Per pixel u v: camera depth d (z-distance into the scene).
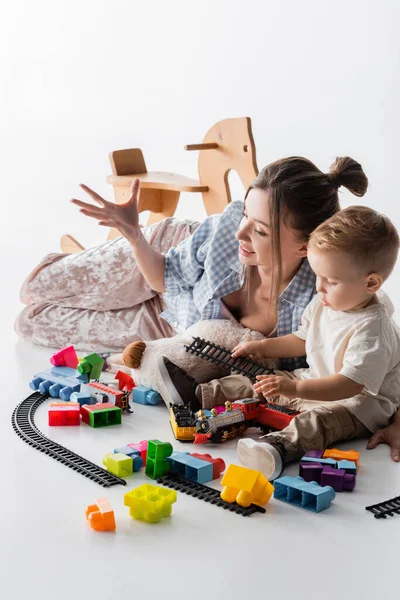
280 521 1.08
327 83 3.30
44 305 1.93
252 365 1.49
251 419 1.38
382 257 1.29
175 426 1.35
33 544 1.00
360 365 1.28
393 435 1.34
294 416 1.33
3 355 1.83
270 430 1.37
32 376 1.67
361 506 1.12
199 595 0.90
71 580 0.92
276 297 1.52
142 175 2.31
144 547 1.00
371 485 1.19
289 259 1.50
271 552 0.99
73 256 1.93
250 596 0.90
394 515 1.10
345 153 3.17
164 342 1.57
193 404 1.44
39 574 0.94
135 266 1.86
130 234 1.66
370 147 3.21
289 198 1.43
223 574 0.94
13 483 1.17
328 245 1.28
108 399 1.46
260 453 1.20
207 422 1.32
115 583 0.92
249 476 1.11
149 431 1.40
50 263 1.94
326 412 1.29
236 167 2.04
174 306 1.79
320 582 0.93
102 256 1.89
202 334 1.56
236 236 1.51
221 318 1.64
